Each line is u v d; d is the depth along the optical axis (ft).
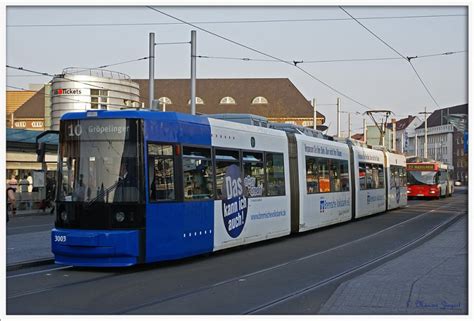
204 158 48.03
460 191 279.49
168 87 276.82
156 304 31.37
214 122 50.03
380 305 29.63
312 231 73.67
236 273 41.86
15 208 107.45
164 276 40.57
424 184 173.99
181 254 44.83
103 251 40.91
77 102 147.02
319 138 74.84
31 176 114.83
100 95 153.28
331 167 76.43
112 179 41.93
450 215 102.01
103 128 42.57
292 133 66.23
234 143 52.65
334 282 37.93
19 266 44.39
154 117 43.37
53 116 154.20
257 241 57.93
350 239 64.69
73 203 42.32
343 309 28.91
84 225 41.93
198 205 46.83
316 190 70.69
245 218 53.83
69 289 35.83
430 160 181.27
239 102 267.80
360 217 89.10
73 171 42.80
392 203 109.09
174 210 44.16
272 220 59.00
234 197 52.08
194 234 46.26
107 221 41.57
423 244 57.72
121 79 157.17
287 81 273.54
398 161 116.16
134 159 41.86
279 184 61.00
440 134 428.56
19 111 250.37
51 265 46.16
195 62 85.76
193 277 40.14
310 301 31.89
